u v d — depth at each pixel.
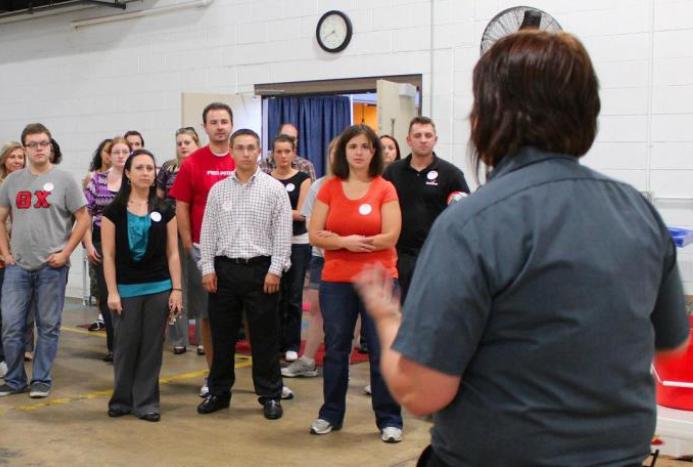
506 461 1.16
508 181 1.18
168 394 4.56
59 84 8.62
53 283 4.47
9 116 9.05
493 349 1.16
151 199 4.04
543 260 1.12
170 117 7.82
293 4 7.01
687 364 2.59
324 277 3.80
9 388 4.55
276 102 7.27
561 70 1.18
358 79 6.70
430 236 1.19
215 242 4.04
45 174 4.43
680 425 2.55
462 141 6.20
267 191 3.98
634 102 5.46
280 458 3.51
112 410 4.13
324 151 7.22
